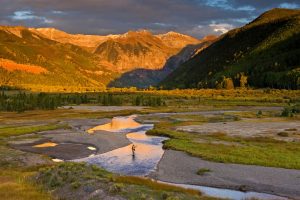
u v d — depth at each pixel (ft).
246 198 135.95
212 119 434.71
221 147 237.66
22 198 126.11
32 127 360.89
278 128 339.36
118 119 473.26
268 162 190.60
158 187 140.97
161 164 198.70
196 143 255.70
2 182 152.25
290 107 535.60
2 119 457.68
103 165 201.98
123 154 232.53
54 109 605.73
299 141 261.24
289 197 138.82
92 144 274.57
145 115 514.27
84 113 533.96
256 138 277.03
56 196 130.41
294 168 180.55
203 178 168.14
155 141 283.38
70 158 224.33
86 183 135.44
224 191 148.36
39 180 151.23
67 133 333.21
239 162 194.08
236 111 542.98
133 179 152.05
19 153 225.97
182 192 137.49
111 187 127.24
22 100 638.94
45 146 267.80
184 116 475.31
